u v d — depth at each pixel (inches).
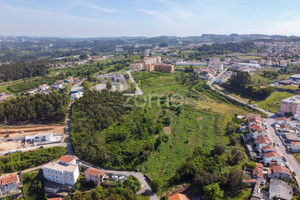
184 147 4672.7
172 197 3120.1
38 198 3580.2
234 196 3196.4
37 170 4074.8
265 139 4471.0
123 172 3946.9
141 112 6279.5
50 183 3740.2
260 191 3196.4
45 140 4948.3
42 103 6008.9
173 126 5664.4
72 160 3934.5
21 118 5826.8
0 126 5536.4
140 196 3329.2
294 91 7775.6
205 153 4239.7
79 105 6373.0
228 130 5290.4
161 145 4741.6
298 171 3747.5
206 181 3275.1
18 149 4628.4
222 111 6673.2
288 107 6087.6
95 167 4094.5
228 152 4370.1
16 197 3580.2
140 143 4692.4
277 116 6102.4
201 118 6181.1
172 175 3799.2
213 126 5644.7
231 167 3885.3
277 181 3287.4
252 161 3905.0
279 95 7623.0
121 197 3095.5
